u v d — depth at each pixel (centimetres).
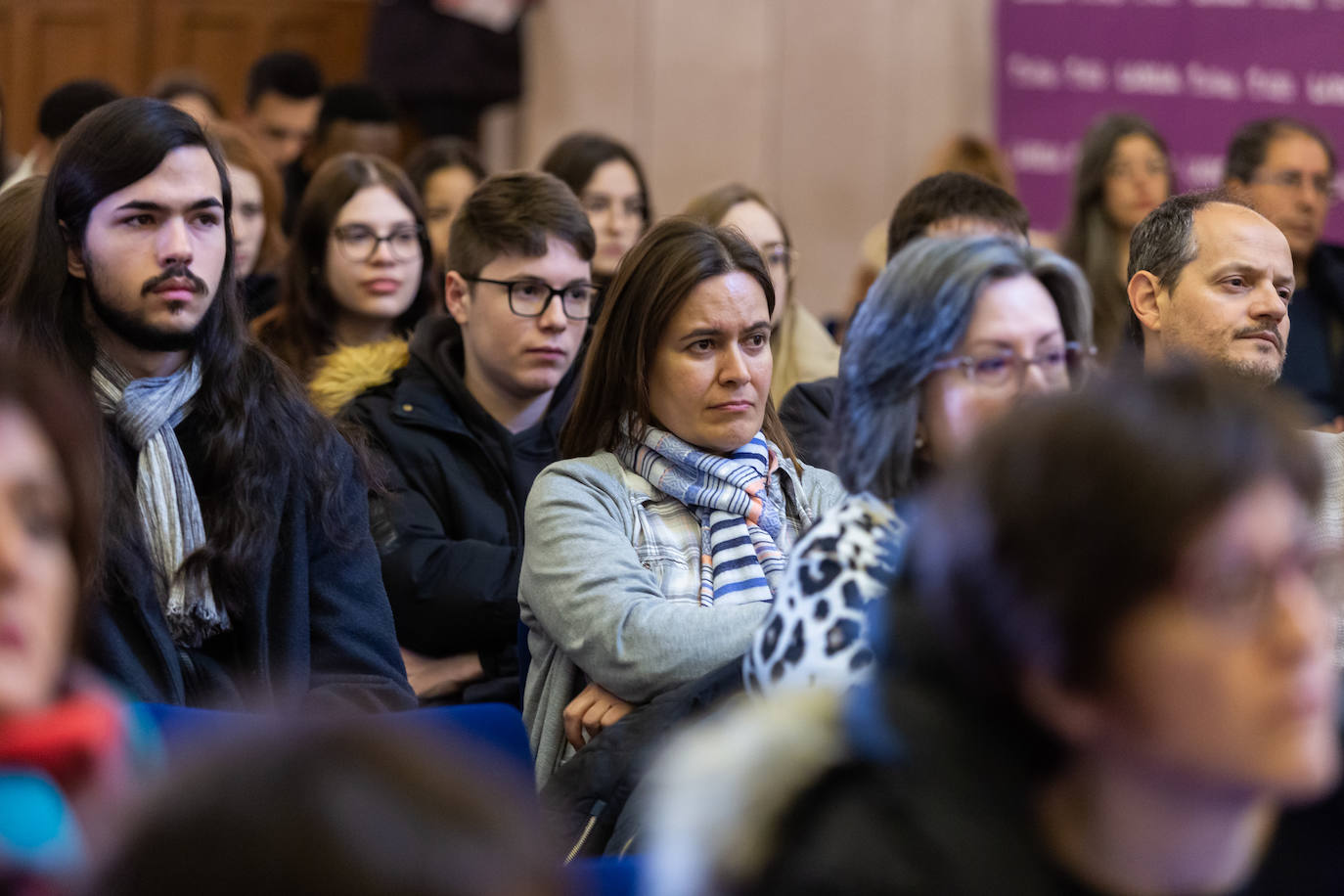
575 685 423
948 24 1202
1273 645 166
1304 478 171
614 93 1229
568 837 339
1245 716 167
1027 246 310
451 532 570
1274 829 218
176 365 438
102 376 424
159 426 422
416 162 853
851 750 188
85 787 192
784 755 186
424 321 614
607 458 445
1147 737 172
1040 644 172
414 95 1191
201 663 419
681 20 1225
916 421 301
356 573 451
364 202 695
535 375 580
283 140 1037
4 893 180
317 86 1041
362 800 107
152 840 106
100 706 201
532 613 433
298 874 103
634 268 441
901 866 178
